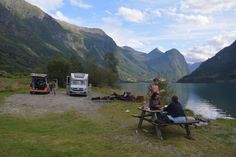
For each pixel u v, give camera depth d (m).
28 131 14.39
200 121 16.69
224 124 18.20
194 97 98.00
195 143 12.84
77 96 43.22
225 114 53.00
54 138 12.98
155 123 13.69
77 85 44.09
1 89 48.28
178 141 12.99
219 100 85.50
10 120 17.69
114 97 35.12
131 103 30.77
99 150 11.27
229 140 13.77
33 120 17.98
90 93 51.53
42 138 12.91
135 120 18.28
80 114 21.14
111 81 94.19
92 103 30.70
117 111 23.20
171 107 13.80
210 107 66.19
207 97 97.69
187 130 13.77
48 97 38.88
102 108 25.50
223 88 167.25
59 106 27.08
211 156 11.19
